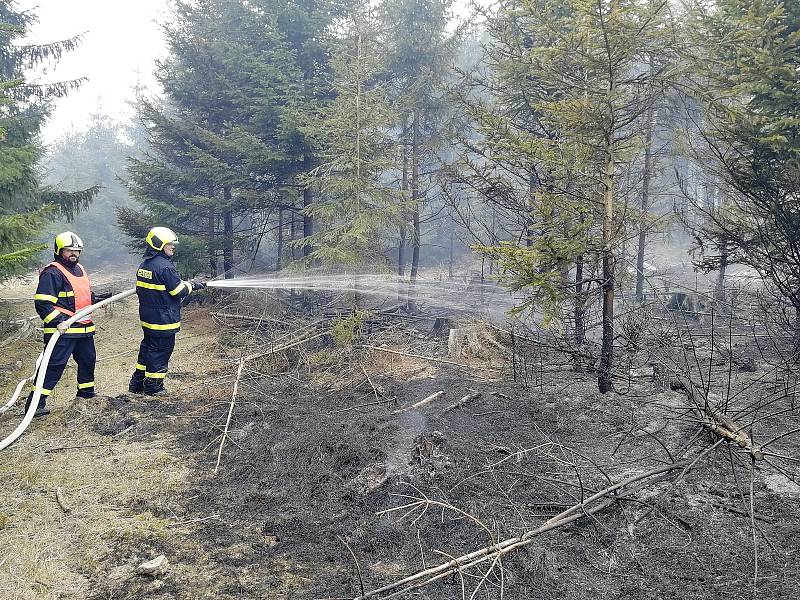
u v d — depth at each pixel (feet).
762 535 12.39
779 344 27.61
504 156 27.73
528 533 11.89
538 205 21.75
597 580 11.24
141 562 12.41
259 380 26.66
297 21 49.08
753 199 26.07
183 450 18.81
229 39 55.83
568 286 21.50
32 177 37.55
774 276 25.85
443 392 23.29
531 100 31.53
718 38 24.45
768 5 26.02
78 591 11.43
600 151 21.42
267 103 44.68
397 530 13.43
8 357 33.60
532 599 10.71
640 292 38.50
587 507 13.80
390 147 43.37
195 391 25.53
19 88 44.34
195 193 54.80
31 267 43.55
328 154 36.32
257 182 47.37
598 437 18.57
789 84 23.66
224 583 11.64
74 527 13.88
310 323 34.42
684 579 11.13
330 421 20.30
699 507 13.70
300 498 15.31
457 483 15.44
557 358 26.84
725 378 23.70
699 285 44.34
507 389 23.63
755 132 24.93
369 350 30.07
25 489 15.97
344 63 37.73
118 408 22.34
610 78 20.74
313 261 35.81
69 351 22.41
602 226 21.59
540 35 25.36
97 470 17.26
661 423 19.19
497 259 20.53
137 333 40.96
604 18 19.71
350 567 12.10
